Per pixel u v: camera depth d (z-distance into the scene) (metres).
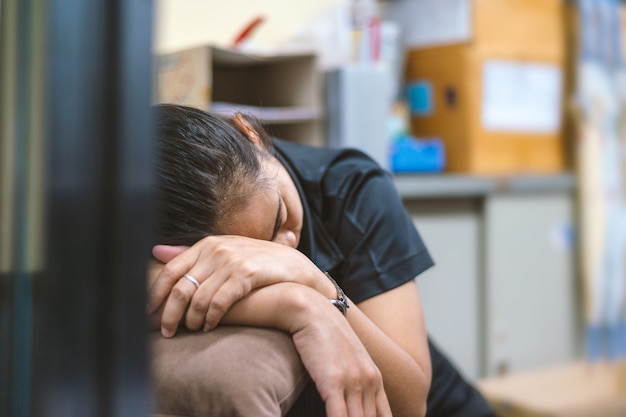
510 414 1.97
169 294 0.70
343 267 0.88
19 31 0.43
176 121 0.76
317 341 0.68
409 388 0.81
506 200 2.32
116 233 0.42
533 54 2.45
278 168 0.84
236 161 0.76
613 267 2.54
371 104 1.82
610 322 2.53
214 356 0.67
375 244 0.87
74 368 0.42
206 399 0.65
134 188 0.42
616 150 2.59
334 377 0.67
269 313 0.70
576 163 2.52
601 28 2.58
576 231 2.50
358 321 0.77
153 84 0.43
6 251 0.44
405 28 2.47
